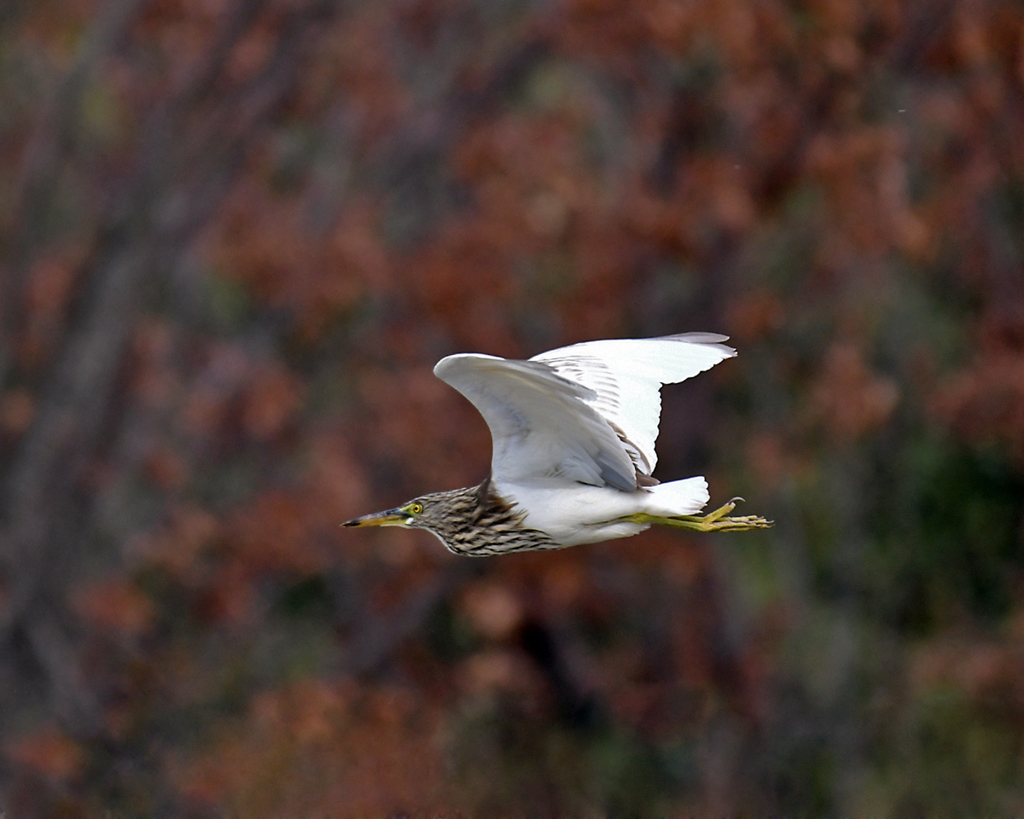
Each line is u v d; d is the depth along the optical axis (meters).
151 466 18.16
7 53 21.12
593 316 17.92
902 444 21.06
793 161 18.31
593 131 19.80
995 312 20.33
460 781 17.75
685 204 17.72
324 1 18.81
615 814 18.31
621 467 8.49
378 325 18.75
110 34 18.83
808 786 19.19
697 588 19.25
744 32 17.03
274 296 17.88
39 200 19.22
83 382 18.83
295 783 16.28
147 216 18.86
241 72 18.97
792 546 20.31
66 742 17.22
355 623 18.52
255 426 17.92
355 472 17.84
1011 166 20.12
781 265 20.09
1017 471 21.28
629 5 17.33
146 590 18.41
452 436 17.94
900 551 21.02
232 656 18.34
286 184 20.03
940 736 19.62
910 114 19.67
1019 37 18.81
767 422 20.30
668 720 19.09
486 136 18.05
